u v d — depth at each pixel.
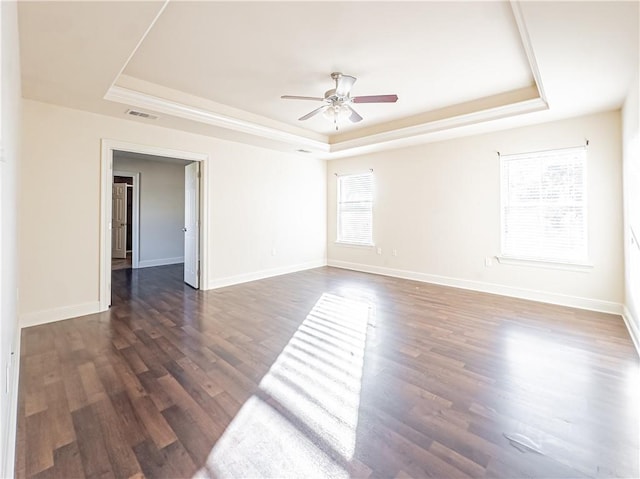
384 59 2.98
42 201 3.29
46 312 3.33
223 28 2.47
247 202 5.32
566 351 2.64
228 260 5.08
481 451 1.56
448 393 2.05
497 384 2.15
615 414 1.83
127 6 1.82
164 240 7.28
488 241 4.60
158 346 2.75
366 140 5.29
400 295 4.45
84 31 2.06
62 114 3.40
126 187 8.09
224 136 4.70
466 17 2.35
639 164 2.61
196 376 2.26
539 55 2.39
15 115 2.06
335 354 2.61
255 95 3.84
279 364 2.44
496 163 4.47
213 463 1.48
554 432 1.69
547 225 4.09
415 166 5.39
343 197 6.61
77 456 1.51
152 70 3.18
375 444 1.61
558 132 3.92
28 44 2.21
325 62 3.03
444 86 3.59
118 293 4.56
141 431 1.69
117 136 3.79
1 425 1.17
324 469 1.45
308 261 6.51
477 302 4.09
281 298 4.29
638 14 1.90
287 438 1.65
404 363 2.45
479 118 4.03
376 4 2.20
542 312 3.67
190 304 4.00
